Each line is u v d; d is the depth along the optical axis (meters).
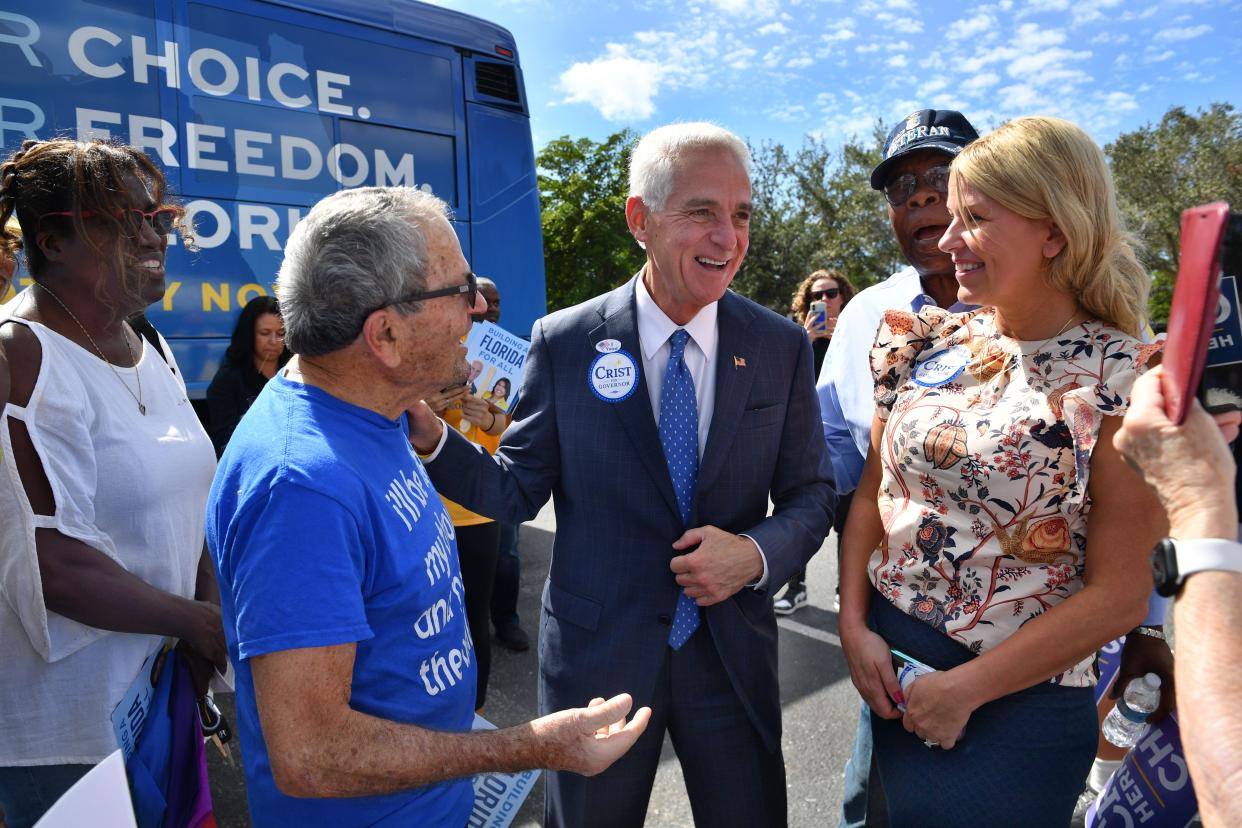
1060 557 1.33
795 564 1.64
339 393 1.18
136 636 1.53
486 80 5.04
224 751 1.73
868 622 1.60
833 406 2.33
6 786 1.45
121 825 0.91
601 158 30.48
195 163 3.90
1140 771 1.52
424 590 1.17
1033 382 1.33
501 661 3.70
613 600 1.66
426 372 1.19
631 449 1.64
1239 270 1.05
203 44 3.92
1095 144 1.32
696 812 1.75
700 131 1.57
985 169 1.33
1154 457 0.87
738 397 1.67
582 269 30.73
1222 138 23.64
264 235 4.12
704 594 1.55
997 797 1.37
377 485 1.13
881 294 2.28
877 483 1.68
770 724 1.72
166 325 3.85
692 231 1.54
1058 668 1.29
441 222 1.20
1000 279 1.36
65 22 3.55
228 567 1.07
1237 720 0.74
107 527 1.48
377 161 4.53
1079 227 1.28
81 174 1.41
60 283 1.47
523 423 1.76
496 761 1.10
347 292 1.09
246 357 3.58
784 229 31.48
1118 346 1.29
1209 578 0.79
